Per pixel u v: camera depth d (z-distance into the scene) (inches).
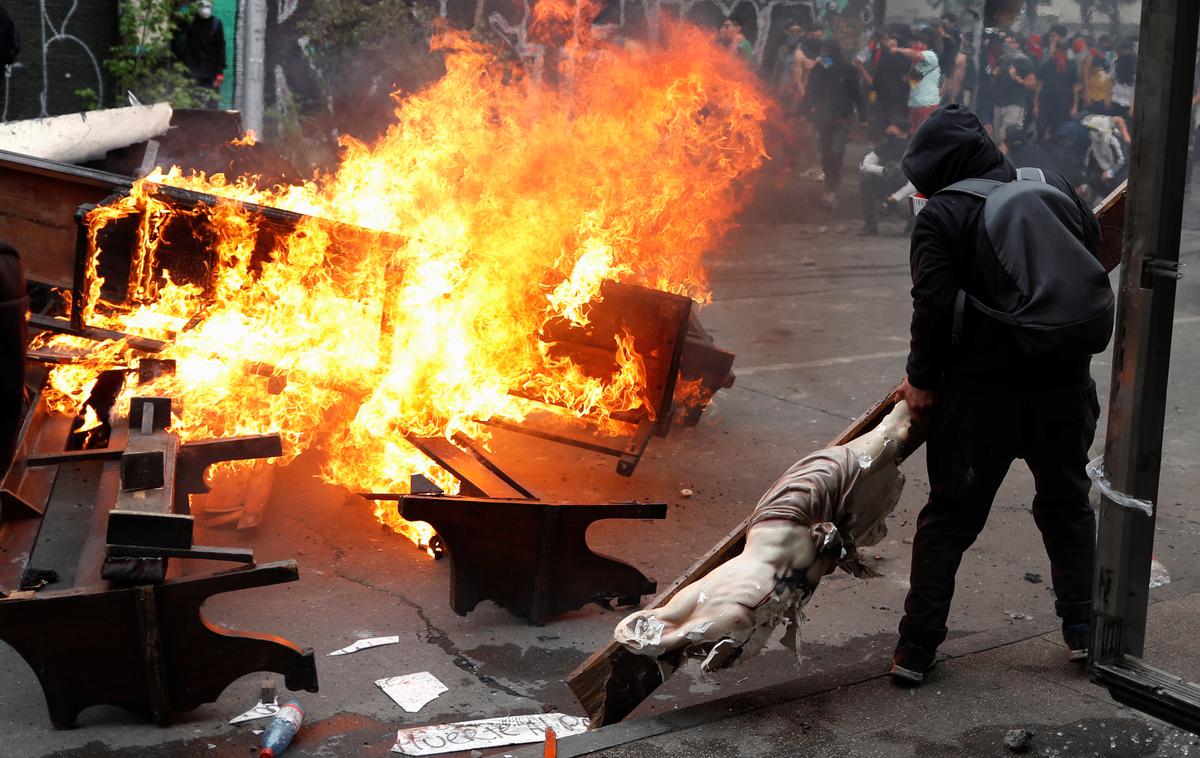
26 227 214.1
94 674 130.8
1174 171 107.7
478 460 184.5
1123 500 114.1
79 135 270.4
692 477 231.1
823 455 131.8
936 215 130.4
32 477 184.9
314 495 209.8
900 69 582.2
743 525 135.5
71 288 216.2
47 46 448.8
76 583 133.4
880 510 135.5
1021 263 126.0
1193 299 428.5
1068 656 143.2
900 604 176.6
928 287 129.1
